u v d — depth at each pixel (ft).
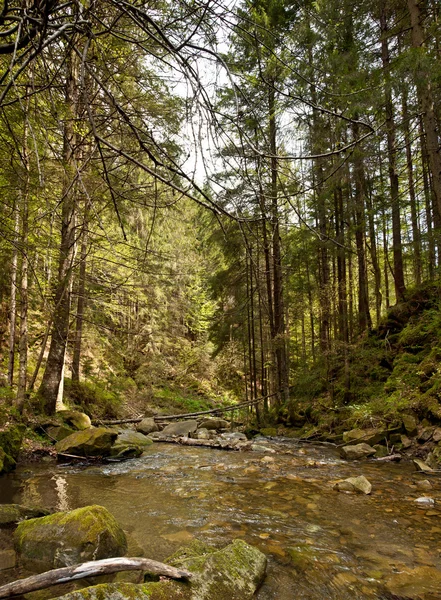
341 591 9.36
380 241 73.31
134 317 64.95
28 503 15.74
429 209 49.11
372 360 39.70
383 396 33.17
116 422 41.55
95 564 7.83
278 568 10.44
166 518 14.29
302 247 43.80
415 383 30.71
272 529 13.20
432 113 32.01
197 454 28.76
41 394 31.27
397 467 22.58
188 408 68.69
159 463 25.21
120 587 7.73
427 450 24.54
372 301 73.46
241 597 8.74
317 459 25.79
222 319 49.80
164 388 74.33
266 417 45.47
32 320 45.32
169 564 9.11
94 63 6.35
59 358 31.94
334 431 33.86
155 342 72.95
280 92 5.43
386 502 16.02
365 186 43.55
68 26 4.17
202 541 11.93
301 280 49.11
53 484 19.17
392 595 9.20
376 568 10.45
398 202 44.01
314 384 44.86
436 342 33.78
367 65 25.21
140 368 69.82
